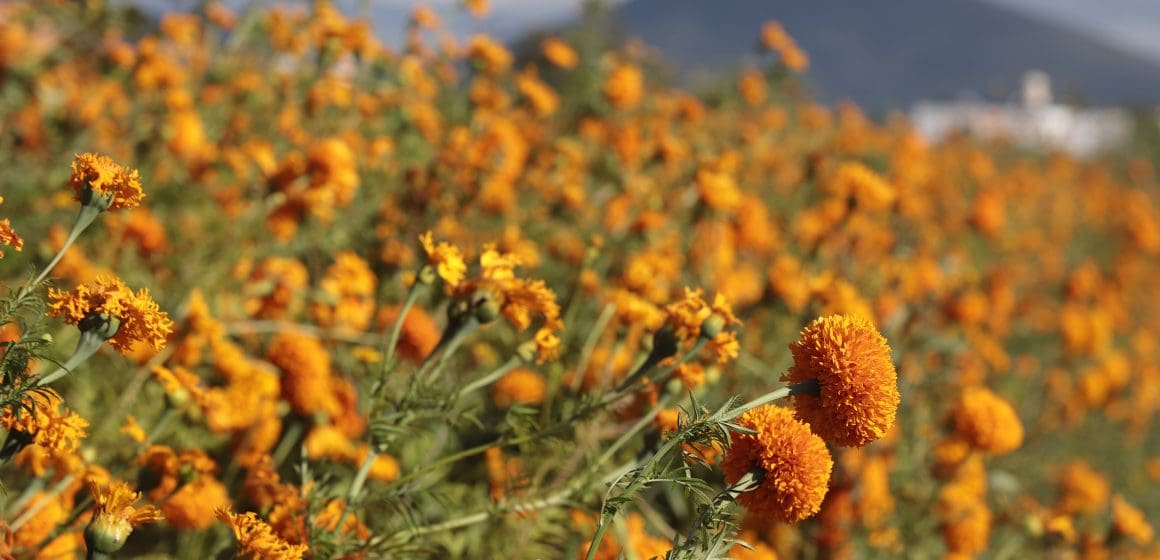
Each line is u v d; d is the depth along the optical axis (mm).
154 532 1614
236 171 2518
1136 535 2406
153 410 1672
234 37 3273
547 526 1617
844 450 1929
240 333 1874
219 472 1679
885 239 3676
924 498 2232
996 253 5789
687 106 4090
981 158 7449
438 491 1440
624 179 3049
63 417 1268
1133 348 5371
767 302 2426
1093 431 4383
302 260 2270
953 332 3627
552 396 1788
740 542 1249
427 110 3102
